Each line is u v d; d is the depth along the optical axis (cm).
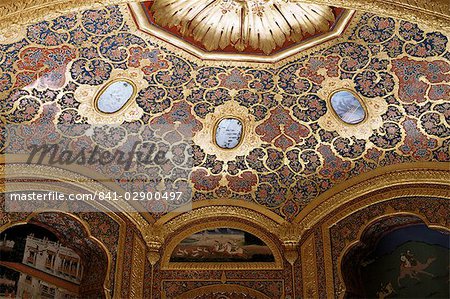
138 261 1202
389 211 1215
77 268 1218
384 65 1111
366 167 1234
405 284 1209
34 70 1066
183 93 1178
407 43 1060
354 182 1237
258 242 1252
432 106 1141
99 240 1188
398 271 1220
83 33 1039
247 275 1216
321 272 1205
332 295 1180
